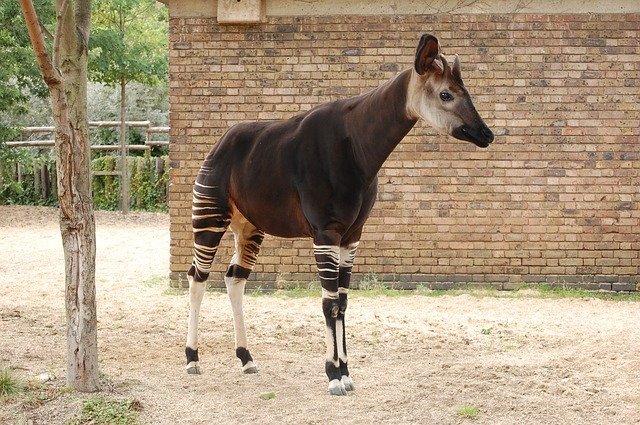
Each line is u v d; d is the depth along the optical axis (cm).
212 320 869
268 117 1055
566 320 881
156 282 1148
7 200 2286
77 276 570
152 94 2595
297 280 1060
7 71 1759
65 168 563
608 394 593
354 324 848
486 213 1048
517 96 1041
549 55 1038
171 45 1054
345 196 577
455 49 1044
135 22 2253
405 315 902
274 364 686
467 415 543
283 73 1052
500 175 1046
